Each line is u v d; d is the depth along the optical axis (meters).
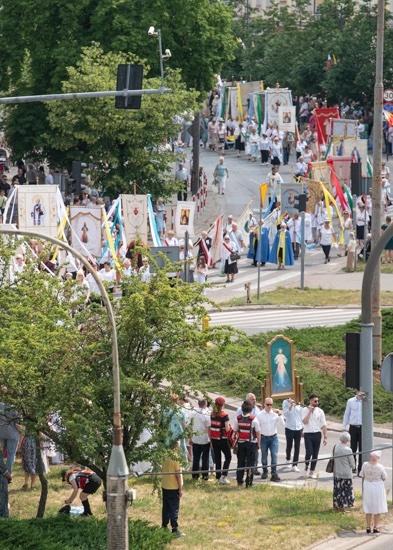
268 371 46.91
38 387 33.22
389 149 114.88
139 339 33.09
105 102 78.62
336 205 81.25
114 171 81.44
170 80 80.88
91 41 86.56
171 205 95.75
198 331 34.50
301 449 45.03
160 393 33.09
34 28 88.69
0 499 34.28
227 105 121.94
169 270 34.31
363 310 37.69
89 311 33.69
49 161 87.50
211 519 35.41
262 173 109.12
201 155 119.31
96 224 65.38
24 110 87.75
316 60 129.50
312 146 111.25
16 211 75.75
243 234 81.31
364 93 124.69
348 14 138.62
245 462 39.62
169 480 33.72
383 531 34.94
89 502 37.00
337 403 48.91
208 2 93.19
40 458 33.78
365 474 34.59
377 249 37.06
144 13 86.81
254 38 149.50
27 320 34.47
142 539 32.12
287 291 70.88
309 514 36.25
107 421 32.88
